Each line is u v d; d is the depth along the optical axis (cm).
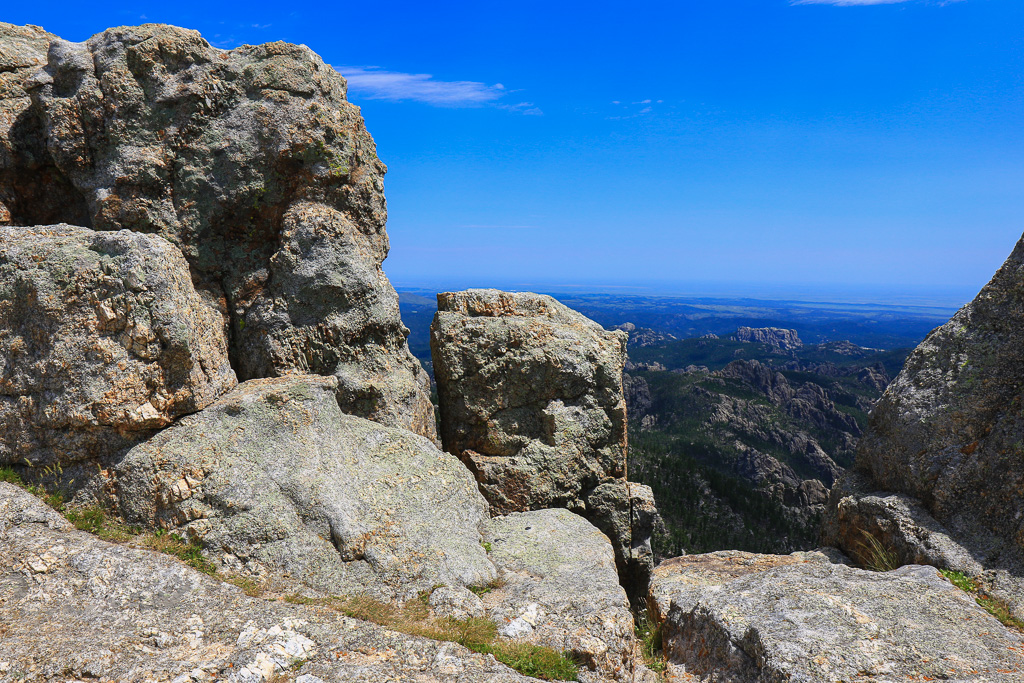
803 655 916
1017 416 1363
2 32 1521
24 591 926
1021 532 1262
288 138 1470
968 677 877
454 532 1268
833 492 1670
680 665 1096
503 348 1638
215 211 1463
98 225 1403
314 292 1480
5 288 1163
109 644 840
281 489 1172
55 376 1134
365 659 888
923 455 1466
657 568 1578
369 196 1617
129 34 1403
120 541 1064
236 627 913
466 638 992
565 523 1442
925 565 1272
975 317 1495
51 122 1384
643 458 16700
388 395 1519
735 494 15188
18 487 1109
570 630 1060
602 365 1683
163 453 1152
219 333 1366
